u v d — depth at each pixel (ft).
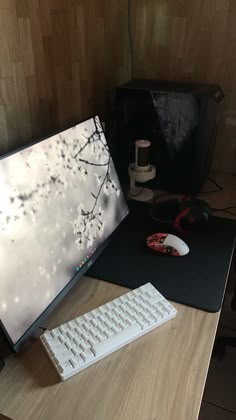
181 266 3.09
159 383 2.12
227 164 5.13
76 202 2.88
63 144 2.85
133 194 4.35
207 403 4.50
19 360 2.27
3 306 2.13
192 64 4.74
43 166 2.60
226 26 4.38
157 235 3.32
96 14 4.01
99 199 3.19
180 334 2.44
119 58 4.82
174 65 4.83
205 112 4.02
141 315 2.51
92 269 3.04
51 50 3.34
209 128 4.17
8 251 2.22
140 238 3.47
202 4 4.35
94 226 3.08
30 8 2.96
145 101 4.18
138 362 2.25
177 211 3.73
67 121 3.84
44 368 2.22
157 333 2.44
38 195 2.50
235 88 4.69
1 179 2.24
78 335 2.35
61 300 2.66
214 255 3.25
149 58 4.90
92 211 3.07
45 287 2.45
